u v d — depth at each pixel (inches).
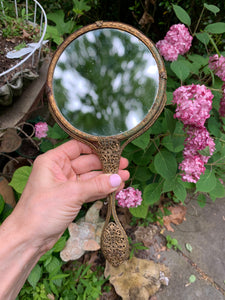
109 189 7.4
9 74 12.4
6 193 13.4
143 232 14.9
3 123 12.9
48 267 12.0
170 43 11.4
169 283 13.5
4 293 7.6
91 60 7.4
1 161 15.2
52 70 7.3
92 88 7.5
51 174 8.5
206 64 12.1
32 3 18.6
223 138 11.1
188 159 9.5
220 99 10.3
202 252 14.6
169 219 15.5
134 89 7.4
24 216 7.8
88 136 7.5
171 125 9.4
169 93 10.8
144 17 15.6
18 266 7.8
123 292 12.5
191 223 15.6
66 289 12.1
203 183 10.6
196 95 8.2
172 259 14.3
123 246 7.9
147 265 13.4
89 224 13.8
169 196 15.9
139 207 12.9
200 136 8.8
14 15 15.8
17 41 14.0
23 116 13.3
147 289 12.9
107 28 7.1
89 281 12.6
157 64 7.1
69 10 19.3
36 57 13.6
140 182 14.2
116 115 7.5
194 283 13.5
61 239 12.5
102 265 13.6
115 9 19.7
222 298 13.2
